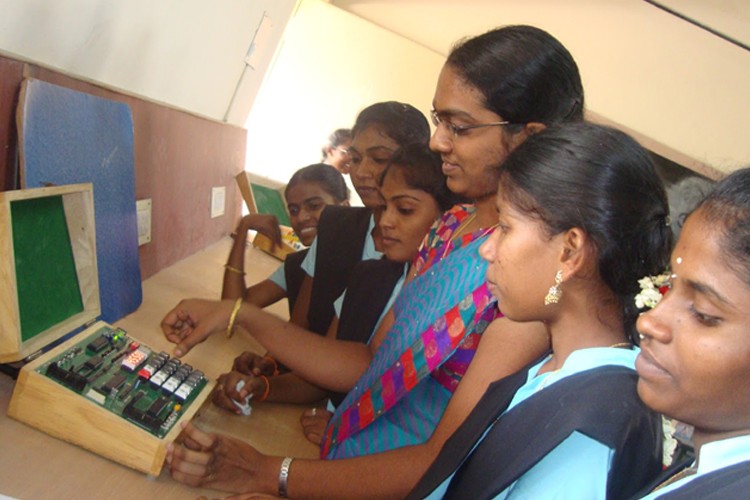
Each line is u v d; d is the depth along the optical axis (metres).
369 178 1.24
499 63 0.68
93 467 0.70
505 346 0.68
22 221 0.76
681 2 2.49
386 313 1.04
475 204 0.81
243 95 2.01
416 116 1.33
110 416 0.71
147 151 1.22
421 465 0.70
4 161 0.78
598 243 0.54
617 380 0.54
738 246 0.37
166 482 0.73
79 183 0.90
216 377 1.04
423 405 0.84
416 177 0.97
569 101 0.71
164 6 1.12
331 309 1.27
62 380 0.71
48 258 0.82
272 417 1.03
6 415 0.72
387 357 0.86
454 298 0.77
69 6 0.83
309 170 1.73
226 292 1.39
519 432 0.56
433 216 1.00
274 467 0.76
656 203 0.55
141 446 0.71
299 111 2.80
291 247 1.99
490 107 0.69
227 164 1.88
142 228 1.25
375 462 0.73
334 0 2.81
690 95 2.64
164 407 0.76
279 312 1.59
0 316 0.70
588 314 0.58
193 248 1.67
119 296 1.07
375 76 2.76
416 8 2.80
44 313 0.81
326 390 1.07
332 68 2.75
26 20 0.76
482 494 0.55
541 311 0.59
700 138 2.67
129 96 1.11
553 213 0.54
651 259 0.55
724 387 0.39
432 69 2.73
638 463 0.51
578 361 0.57
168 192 1.38
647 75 2.66
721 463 0.41
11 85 0.76
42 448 0.69
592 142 0.55
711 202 0.40
